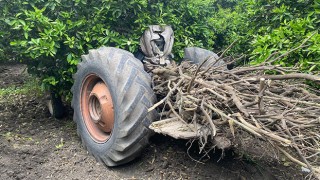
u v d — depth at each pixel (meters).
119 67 2.26
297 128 1.75
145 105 2.19
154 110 2.22
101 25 2.88
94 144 2.47
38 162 2.41
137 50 2.86
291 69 2.19
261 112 1.76
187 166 2.32
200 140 1.91
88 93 2.60
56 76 3.01
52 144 2.67
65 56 2.89
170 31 2.81
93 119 2.50
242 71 2.26
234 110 1.94
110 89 2.28
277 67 2.20
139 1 2.89
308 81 2.36
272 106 1.99
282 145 1.86
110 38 2.82
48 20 2.78
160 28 2.79
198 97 2.03
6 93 3.84
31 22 2.76
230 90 1.93
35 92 3.80
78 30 2.88
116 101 2.22
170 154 2.43
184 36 3.29
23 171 2.29
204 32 3.55
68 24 2.85
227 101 1.88
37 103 3.55
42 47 2.69
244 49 3.61
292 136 1.71
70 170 2.33
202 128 1.95
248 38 3.54
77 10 2.93
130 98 2.18
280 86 2.18
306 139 1.77
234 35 3.80
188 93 2.08
